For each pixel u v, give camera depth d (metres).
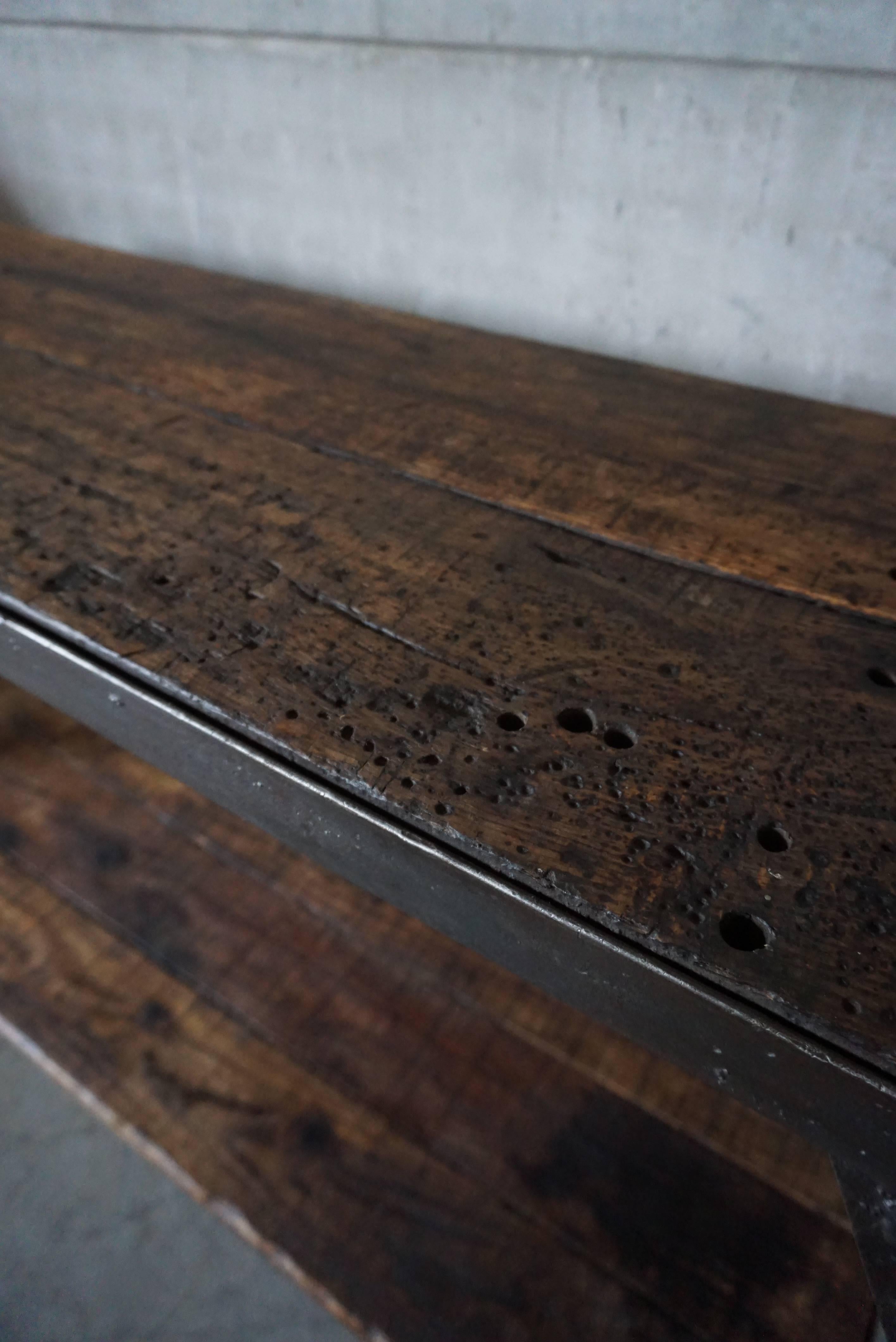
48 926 0.99
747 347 0.96
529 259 1.03
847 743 0.51
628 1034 0.48
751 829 0.47
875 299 0.87
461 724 0.52
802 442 0.77
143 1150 0.84
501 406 0.81
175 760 0.58
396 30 0.95
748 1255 0.76
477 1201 0.79
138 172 1.27
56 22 1.18
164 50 1.12
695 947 0.43
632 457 0.74
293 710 0.53
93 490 0.69
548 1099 0.85
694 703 0.53
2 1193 0.91
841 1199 0.79
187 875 1.04
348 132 1.05
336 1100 0.86
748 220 0.88
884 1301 0.49
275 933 0.99
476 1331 0.73
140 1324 0.83
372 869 0.52
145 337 0.91
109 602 0.60
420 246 1.10
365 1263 0.76
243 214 1.21
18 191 1.42
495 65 0.92
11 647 0.62
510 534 0.66
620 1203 0.79
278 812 0.54
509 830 0.47
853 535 0.66
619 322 1.02
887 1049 0.40
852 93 0.78
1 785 1.14
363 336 0.93
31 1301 0.85
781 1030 0.41
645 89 0.86
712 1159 0.81
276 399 0.81
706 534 0.66
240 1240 0.88
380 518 0.67
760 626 0.58
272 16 1.01
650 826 0.47
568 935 0.45
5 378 0.83
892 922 0.43
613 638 0.57
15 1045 0.95
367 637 0.57
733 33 0.80
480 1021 0.91
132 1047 0.90
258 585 0.61
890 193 0.81
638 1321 0.73
